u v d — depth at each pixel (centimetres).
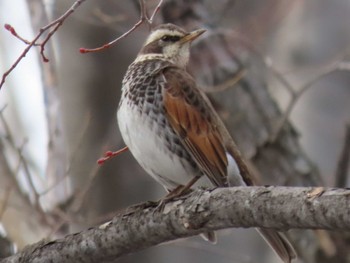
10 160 1454
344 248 1313
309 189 827
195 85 1130
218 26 1404
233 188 880
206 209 891
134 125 1112
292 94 1301
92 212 1587
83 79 1866
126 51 1917
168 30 1206
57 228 1270
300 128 1653
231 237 1780
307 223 823
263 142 1352
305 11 1716
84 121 1828
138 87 1116
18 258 989
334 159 1622
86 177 1772
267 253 1705
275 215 842
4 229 1306
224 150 1109
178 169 1111
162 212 931
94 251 968
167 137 1103
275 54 1698
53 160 1367
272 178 1351
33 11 1420
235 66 1377
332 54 1670
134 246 959
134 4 1427
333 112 1659
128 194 1848
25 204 1318
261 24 1700
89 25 1869
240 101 1366
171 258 1794
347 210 796
